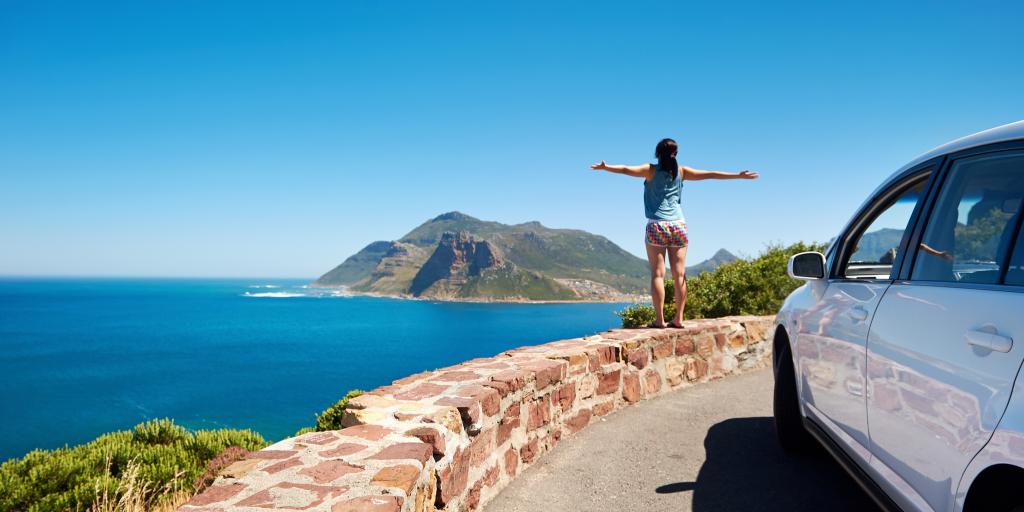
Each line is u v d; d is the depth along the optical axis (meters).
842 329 2.91
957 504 1.76
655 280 6.77
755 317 8.49
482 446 3.53
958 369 1.78
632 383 5.96
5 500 7.10
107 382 138.38
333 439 2.76
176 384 137.75
